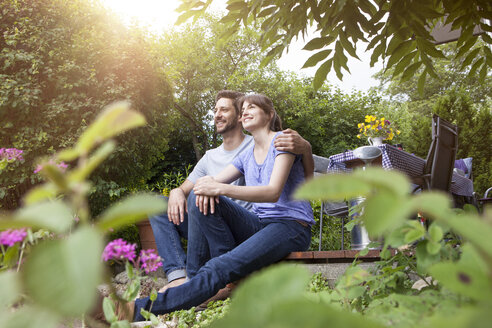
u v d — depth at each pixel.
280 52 1.54
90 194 4.33
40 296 0.19
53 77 4.54
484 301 0.20
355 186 0.18
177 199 1.89
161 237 1.84
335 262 1.71
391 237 0.48
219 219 1.67
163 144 6.20
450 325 0.18
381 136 3.47
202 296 1.42
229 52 11.88
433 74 1.50
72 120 4.41
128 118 0.22
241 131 2.46
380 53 1.50
